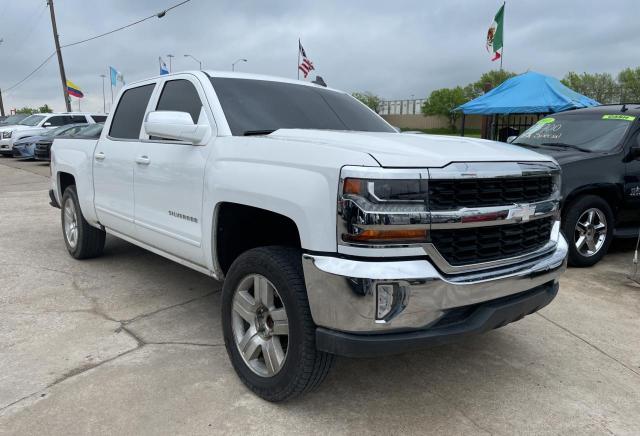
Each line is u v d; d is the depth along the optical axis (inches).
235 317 120.3
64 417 106.7
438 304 95.7
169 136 136.7
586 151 240.1
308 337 101.8
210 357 134.5
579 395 120.2
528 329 157.9
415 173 93.4
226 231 130.1
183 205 139.0
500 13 675.4
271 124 140.6
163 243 152.6
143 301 175.2
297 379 104.2
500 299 108.3
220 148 127.2
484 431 105.5
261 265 109.0
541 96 503.2
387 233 92.0
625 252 256.2
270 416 108.7
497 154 110.3
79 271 208.1
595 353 142.3
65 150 218.5
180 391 117.5
